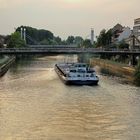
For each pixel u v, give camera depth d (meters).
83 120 44.44
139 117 45.62
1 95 60.94
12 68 116.38
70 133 39.44
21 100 56.50
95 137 38.12
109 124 42.66
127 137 38.06
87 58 165.00
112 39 187.50
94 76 74.88
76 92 64.75
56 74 96.56
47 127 41.59
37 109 50.19
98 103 54.19
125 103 54.06
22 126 41.94
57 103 54.28
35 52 115.31
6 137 38.12
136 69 80.12
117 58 139.88
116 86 72.31
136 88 69.31
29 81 80.38
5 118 45.31
